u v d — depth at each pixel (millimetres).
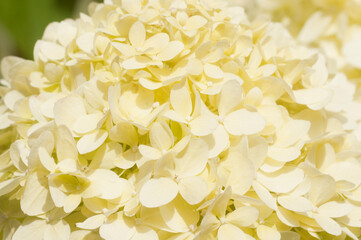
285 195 318
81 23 356
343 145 345
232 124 319
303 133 328
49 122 320
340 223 323
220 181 303
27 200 312
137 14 338
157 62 323
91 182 310
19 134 347
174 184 305
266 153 315
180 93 317
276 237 309
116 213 309
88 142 314
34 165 312
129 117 316
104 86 328
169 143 309
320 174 320
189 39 331
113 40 338
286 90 336
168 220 303
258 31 357
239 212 306
